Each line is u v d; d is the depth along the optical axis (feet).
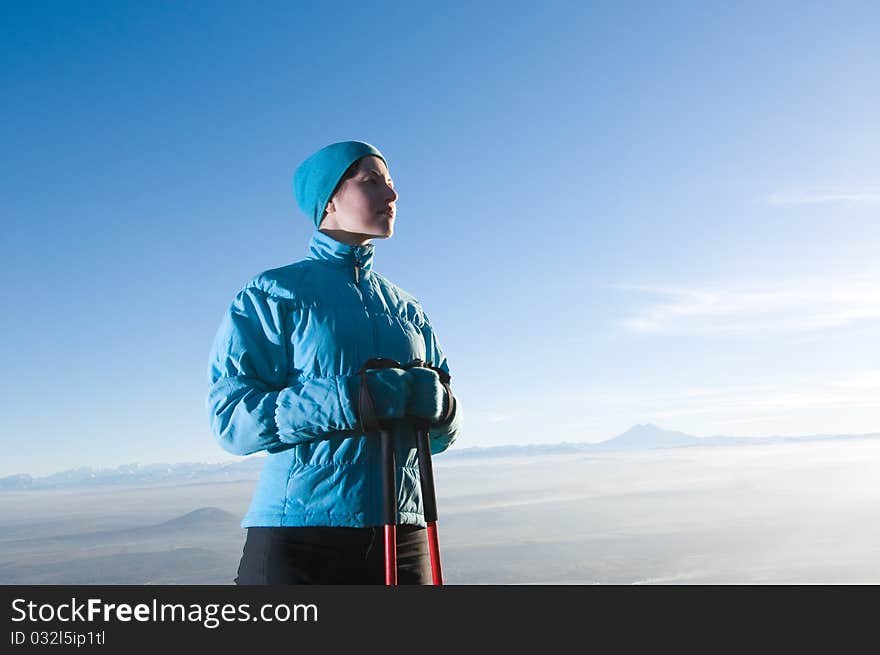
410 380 4.56
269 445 4.63
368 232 5.36
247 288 5.16
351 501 4.59
